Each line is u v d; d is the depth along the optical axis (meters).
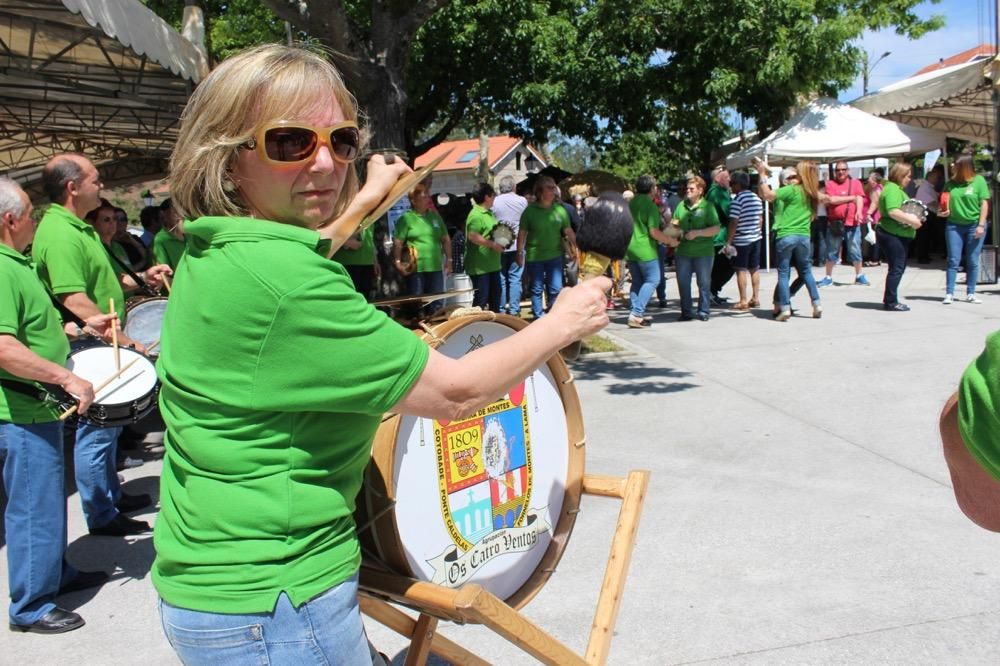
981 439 1.21
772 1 14.98
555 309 1.63
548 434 2.19
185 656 1.52
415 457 1.87
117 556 4.28
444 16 16.06
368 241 7.89
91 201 4.42
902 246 10.12
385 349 1.42
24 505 3.44
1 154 13.76
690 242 10.40
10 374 3.35
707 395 6.81
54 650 3.39
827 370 7.43
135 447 6.20
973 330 8.80
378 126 7.55
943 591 3.49
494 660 3.16
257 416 1.43
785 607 3.43
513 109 18.00
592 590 3.68
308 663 1.47
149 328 5.54
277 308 1.38
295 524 1.45
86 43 7.59
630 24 16.02
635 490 2.26
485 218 9.77
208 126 1.52
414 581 1.74
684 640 3.22
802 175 9.73
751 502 4.55
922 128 16.23
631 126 17.72
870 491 4.64
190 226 1.50
